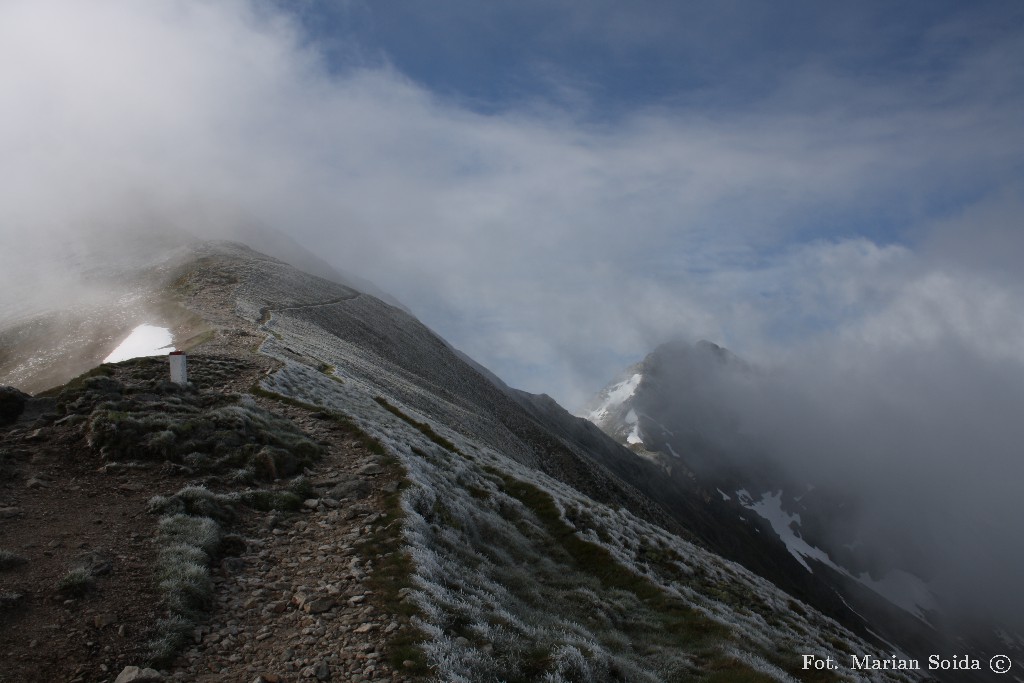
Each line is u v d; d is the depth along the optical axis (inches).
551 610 668.1
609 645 628.7
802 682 664.4
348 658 420.8
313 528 646.5
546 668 458.9
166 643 418.9
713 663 648.4
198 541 557.0
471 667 427.8
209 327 2055.9
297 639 444.5
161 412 859.4
